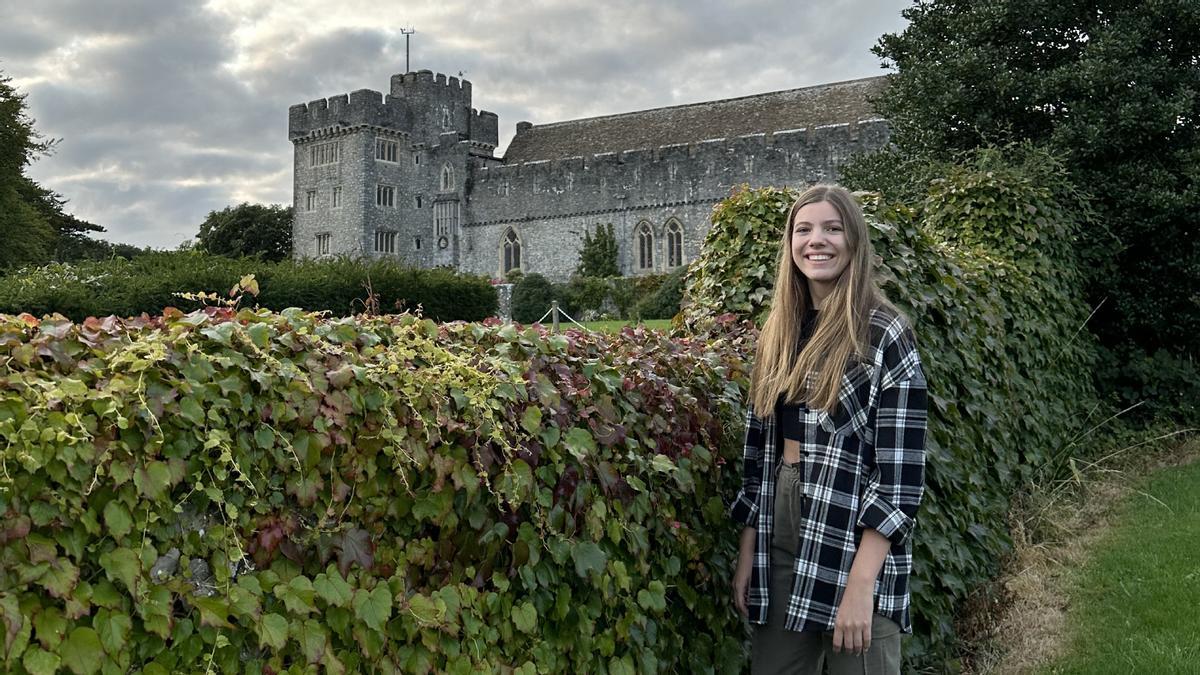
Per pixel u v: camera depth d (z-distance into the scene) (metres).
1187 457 7.82
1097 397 8.78
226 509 1.62
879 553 2.25
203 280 15.66
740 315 4.40
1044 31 9.75
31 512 1.39
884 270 4.18
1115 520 5.80
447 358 2.14
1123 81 8.97
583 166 44.16
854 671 2.35
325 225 49.91
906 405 2.29
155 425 1.54
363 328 2.23
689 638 2.85
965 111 9.84
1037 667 3.85
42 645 1.37
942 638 4.00
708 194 40.34
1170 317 9.15
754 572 2.53
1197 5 8.88
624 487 2.49
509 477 2.09
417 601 1.92
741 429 3.11
